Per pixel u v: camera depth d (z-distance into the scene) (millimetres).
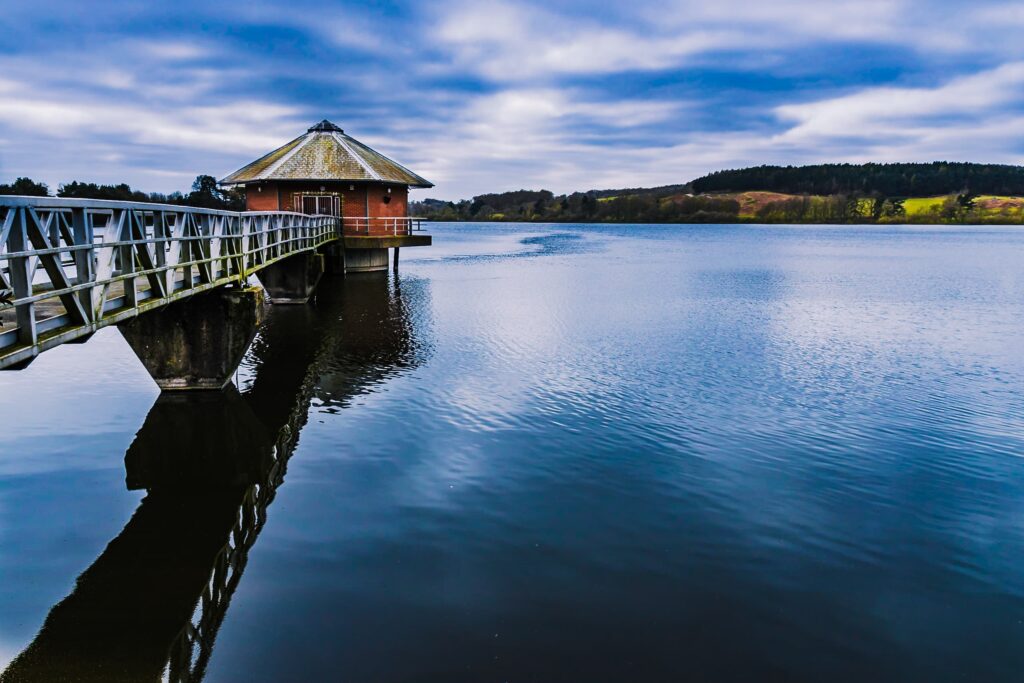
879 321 19328
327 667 4555
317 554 6059
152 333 10664
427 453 8617
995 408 11008
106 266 6777
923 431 9844
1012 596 5699
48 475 7812
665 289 27125
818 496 7582
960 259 46719
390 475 7910
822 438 9477
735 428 9789
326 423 9773
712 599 5484
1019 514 7281
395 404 10711
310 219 22859
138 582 5574
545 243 70562
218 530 6523
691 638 4969
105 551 6094
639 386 11898
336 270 29719
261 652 4699
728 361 13984
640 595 5512
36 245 5684
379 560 5977
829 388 12023
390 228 32406
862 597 5602
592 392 11477
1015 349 15609
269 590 5469
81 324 6328
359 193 30719
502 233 105625
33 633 4863
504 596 5445
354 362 13547
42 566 5812
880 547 6477
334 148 31531
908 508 7355
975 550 6484
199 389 10906
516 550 6195
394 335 16406
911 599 5609
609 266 39250
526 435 9320
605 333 16938
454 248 60312
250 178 30625
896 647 4961
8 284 6070
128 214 7414
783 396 11469
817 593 5637
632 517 6918
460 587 5559
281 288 21453
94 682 4363
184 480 7734
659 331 17328
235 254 11469
